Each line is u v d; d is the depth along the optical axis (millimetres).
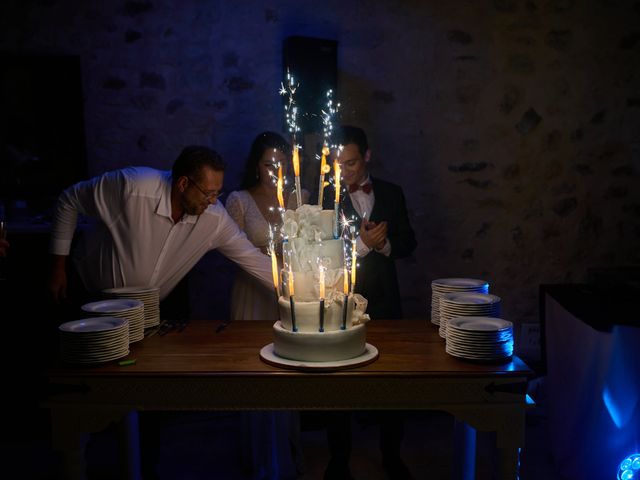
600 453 2611
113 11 3875
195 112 4023
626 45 4418
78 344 1921
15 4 3758
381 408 1888
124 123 3957
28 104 3791
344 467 2637
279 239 3098
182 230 2678
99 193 2627
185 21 3957
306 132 4008
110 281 2770
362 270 3191
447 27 4223
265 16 4027
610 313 2715
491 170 4387
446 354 2076
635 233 4586
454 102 4289
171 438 3418
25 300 3416
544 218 4488
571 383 2834
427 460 3135
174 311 3445
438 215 4367
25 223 3688
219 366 1932
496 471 1954
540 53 4344
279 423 2844
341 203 3271
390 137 4250
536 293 4539
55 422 1891
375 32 4152
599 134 4477
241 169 4098
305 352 1921
